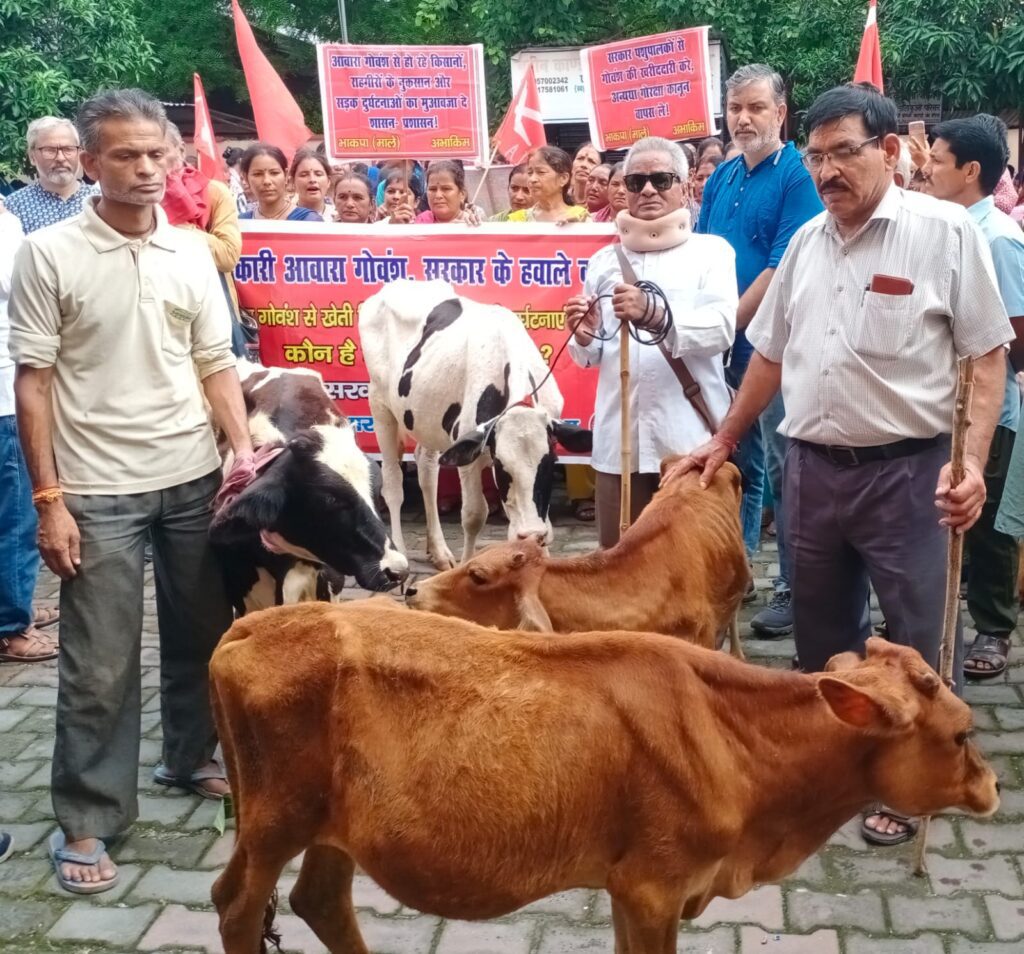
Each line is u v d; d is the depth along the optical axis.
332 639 2.77
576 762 2.59
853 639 4.29
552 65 17.41
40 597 6.84
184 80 24.41
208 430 4.20
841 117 3.66
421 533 7.73
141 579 4.05
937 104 16.89
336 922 3.21
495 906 2.69
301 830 2.84
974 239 3.72
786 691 2.75
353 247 7.57
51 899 3.86
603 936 3.58
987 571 5.31
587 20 18.48
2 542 5.74
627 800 2.62
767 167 5.70
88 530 3.90
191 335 4.13
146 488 3.99
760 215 5.68
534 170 7.96
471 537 6.46
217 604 4.29
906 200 3.79
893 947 3.49
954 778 2.75
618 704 2.62
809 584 4.19
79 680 3.92
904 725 2.63
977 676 5.30
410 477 8.64
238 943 2.98
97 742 3.95
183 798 4.48
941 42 15.79
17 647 5.88
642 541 3.88
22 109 14.52
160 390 3.99
